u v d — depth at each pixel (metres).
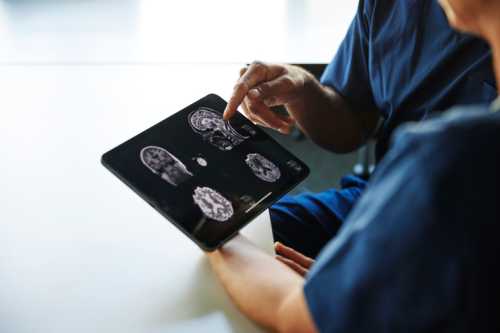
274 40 1.21
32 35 1.16
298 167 0.82
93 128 0.94
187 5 1.30
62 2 1.27
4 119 0.94
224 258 0.73
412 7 0.98
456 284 0.47
